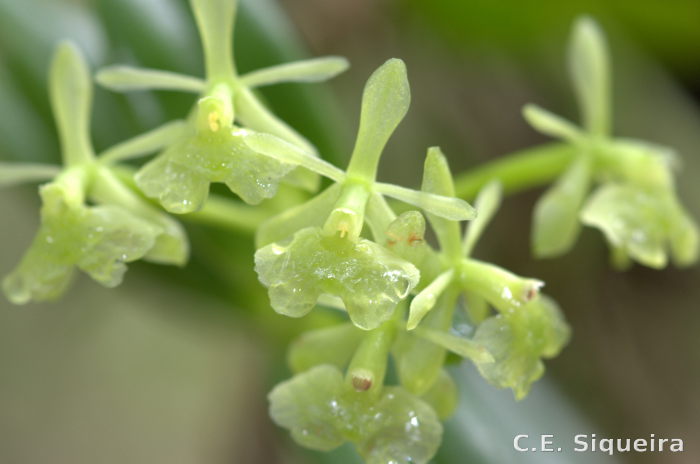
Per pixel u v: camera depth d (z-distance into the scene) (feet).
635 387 0.51
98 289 0.56
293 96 0.37
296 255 0.29
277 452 0.48
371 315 0.29
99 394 0.56
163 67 0.38
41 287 0.32
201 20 0.32
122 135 0.40
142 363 0.57
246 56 0.37
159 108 0.38
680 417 0.51
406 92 0.30
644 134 0.54
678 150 0.54
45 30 0.40
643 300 0.53
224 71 0.32
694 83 0.54
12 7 0.40
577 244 0.53
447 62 0.52
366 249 0.29
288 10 0.49
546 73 0.53
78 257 0.32
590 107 0.39
